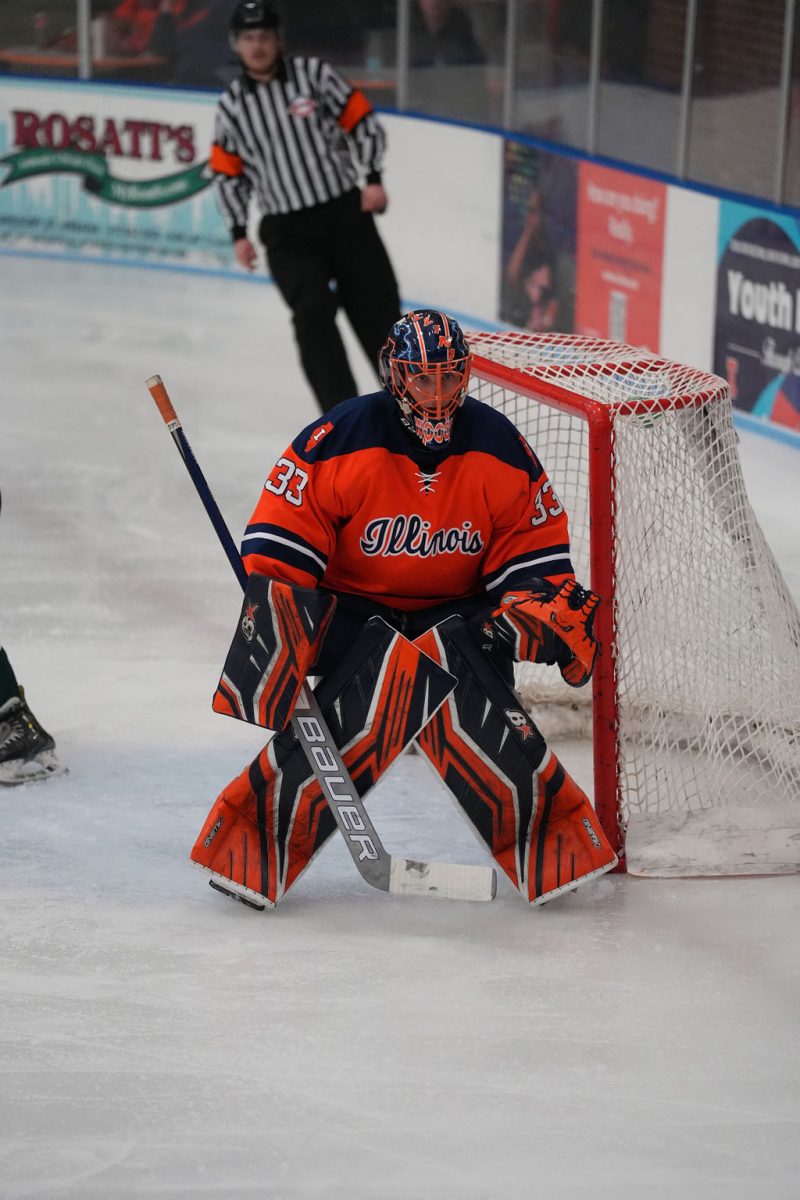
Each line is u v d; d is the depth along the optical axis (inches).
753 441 950.4
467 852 479.5
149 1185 322.7
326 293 852.6
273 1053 369.4
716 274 981.2
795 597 686.5
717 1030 380.8
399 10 1279.5
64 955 413.4
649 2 1037.2
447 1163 330.3
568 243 1131.9
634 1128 342.3
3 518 795.4
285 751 432.8
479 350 532.7
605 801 458.9
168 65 1441.9
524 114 1181.1
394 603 446.0
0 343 1155.3
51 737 529.3
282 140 846.5
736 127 975.6
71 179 1467.8
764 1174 327.6
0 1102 349.1
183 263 1445.6
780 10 925.2
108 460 895.1
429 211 1280.8
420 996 395.5
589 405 442.6
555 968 409.4
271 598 414.9
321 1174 326.6
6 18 1481.3
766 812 485.1
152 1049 370.6
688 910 440.8
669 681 488.7
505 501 427.2
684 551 479.5
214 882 436.5
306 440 420.2
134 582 713.0
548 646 415.2
